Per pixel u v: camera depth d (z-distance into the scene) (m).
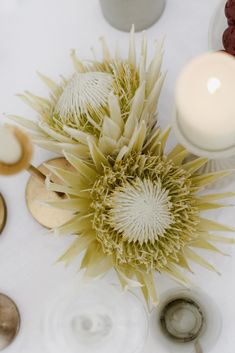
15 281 0.67
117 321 0.63
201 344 0.62
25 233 0.68
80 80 0.60
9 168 0.56
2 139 0.52
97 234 0.58
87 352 0.63
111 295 0.64
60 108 0.60
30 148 0.56
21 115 0.70
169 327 0.63
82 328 0.63
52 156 0.69
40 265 0.67
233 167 0.65
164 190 0.58
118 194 0.57
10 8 0.71
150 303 0.64
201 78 0.53
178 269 0.59
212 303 0.64
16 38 0.71
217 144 0.55
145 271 0.59
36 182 0.67
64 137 0.59
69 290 0.64
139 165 0.58
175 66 0.69
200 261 0.60
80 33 0.71
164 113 0.69
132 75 0.61
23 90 0.70
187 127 0.55
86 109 0.59
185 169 0.59
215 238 0.59
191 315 0.63
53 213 0.66
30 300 0.66
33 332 0.66
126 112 0.60
